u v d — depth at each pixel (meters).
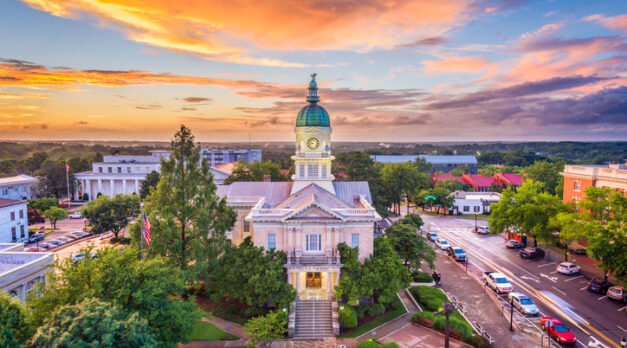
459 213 110.19
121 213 78.25
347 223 46.22
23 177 108.00
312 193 50.28
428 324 41.75
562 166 135.75
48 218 93.56
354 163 96.75
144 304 30.27
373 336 40.25
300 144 56.22
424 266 62.12
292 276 44.75
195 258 42.91
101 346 22.97
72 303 27.81
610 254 47.44
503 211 71.19
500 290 50.34
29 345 22.34
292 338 40.09
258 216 45.91
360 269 43.62
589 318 43.53
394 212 109.44
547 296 49.56
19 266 40.97
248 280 42.53
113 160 133.38
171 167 45.25
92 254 66.69
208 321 43.41
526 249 66.69
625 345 36.59
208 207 46.59
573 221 56.16
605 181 67.75
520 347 37.81
